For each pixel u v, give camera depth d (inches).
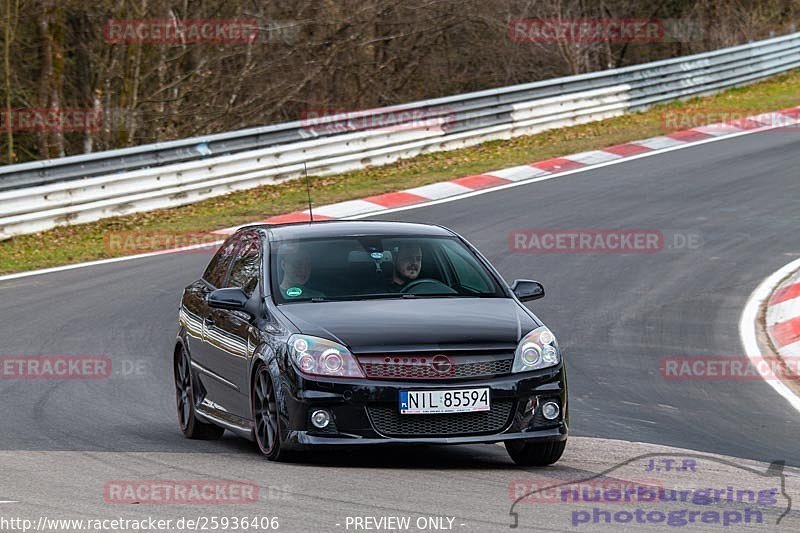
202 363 1123.9
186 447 1081.4
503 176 2898.6
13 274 2139.5
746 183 2704.2
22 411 1254.3
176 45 3996.1
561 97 3558.1
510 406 914.7
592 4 5797.2
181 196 2768.2
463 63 4918.8
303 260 1043.3
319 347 911.7
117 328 1712.6
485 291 1031.0
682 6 5974.4
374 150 3134.8
